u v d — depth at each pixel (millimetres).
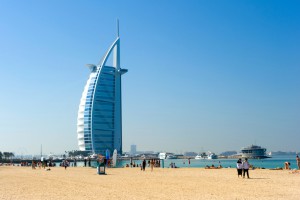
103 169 59125
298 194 24906
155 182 38438
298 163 61375
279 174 49312
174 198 23672
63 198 24422
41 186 34719
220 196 24453
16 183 39094
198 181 38906
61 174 60656
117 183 37750
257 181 37250
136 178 46438
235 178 42844
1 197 25266
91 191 29141
